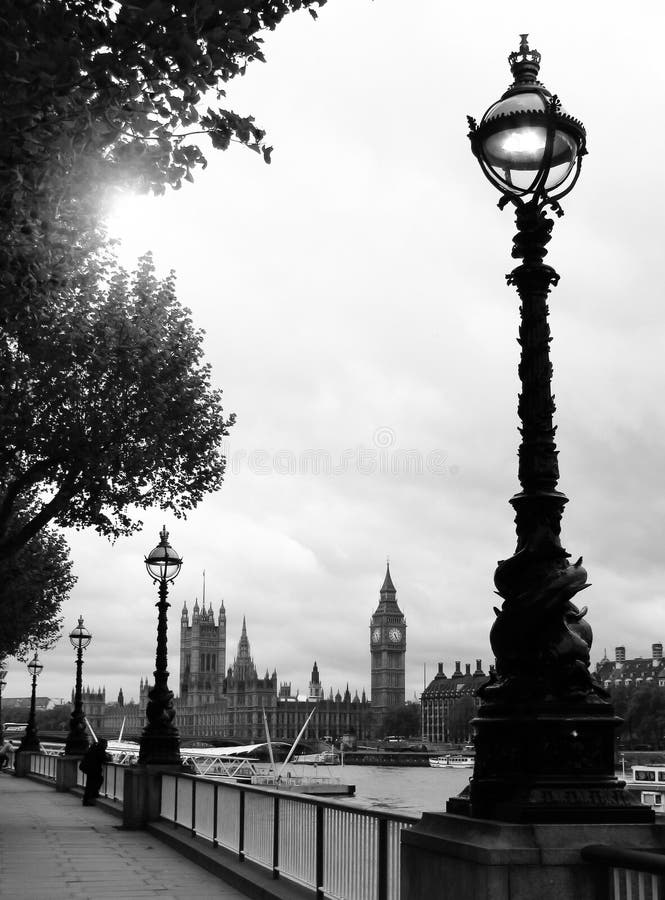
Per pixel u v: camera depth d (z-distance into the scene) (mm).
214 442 28891
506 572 7254
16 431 25750
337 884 11430
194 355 28344
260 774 86062
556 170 7809
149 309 27625
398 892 9594
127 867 17297
